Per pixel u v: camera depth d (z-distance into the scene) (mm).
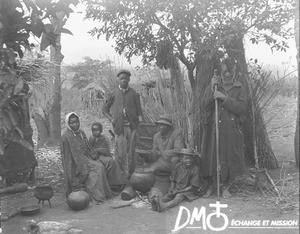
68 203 3369
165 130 3732
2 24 2926
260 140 3643
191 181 3312
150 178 3510
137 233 2705
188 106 3826
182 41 3502
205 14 3137
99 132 4070
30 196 3826
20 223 3135
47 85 4152
